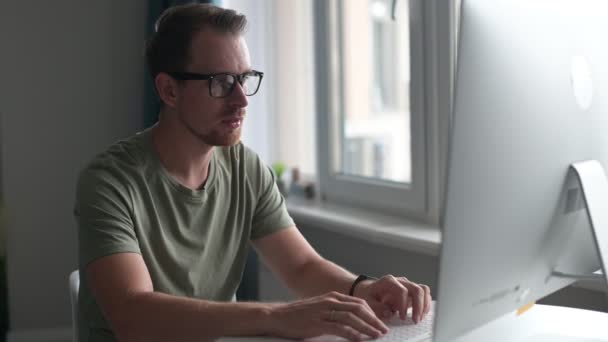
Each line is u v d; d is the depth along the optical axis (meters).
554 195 0.82
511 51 0.72
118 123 2.97
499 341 0.89
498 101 0.71
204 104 1.27
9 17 2.82
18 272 2.91
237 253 1.44
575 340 0.90
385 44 2.22
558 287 0.93
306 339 0.95
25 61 2.85
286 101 2.91
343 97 2.49
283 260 1.42
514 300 0.83
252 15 2.82
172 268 1.31
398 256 1.98
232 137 1.29
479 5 0.68
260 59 2.85
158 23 1.34
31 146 2.89
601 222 0.85
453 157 0.68
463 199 0.69
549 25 0.78
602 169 0.88
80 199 1.20
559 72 0.80
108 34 2.93
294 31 2.89
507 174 0.74
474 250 0.72
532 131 0.76
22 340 2.91
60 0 2.87
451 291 0.72
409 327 1.00
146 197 1.27
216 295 1.40
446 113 1.91
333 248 2.33
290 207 2.50
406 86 2.13
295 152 2.92
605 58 0.89
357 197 2.40
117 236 1.15
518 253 0.79
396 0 2.15
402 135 2.18
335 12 2.47
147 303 1.04
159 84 1.31
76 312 1.35
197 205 1.34
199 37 1.26
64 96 2.90
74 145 2.93
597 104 0.88
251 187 1.44
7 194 2.87
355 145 2.45
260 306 0.99
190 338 0.99
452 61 1.88
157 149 1.33
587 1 0.86
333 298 0.98
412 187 2.09
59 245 2.95
